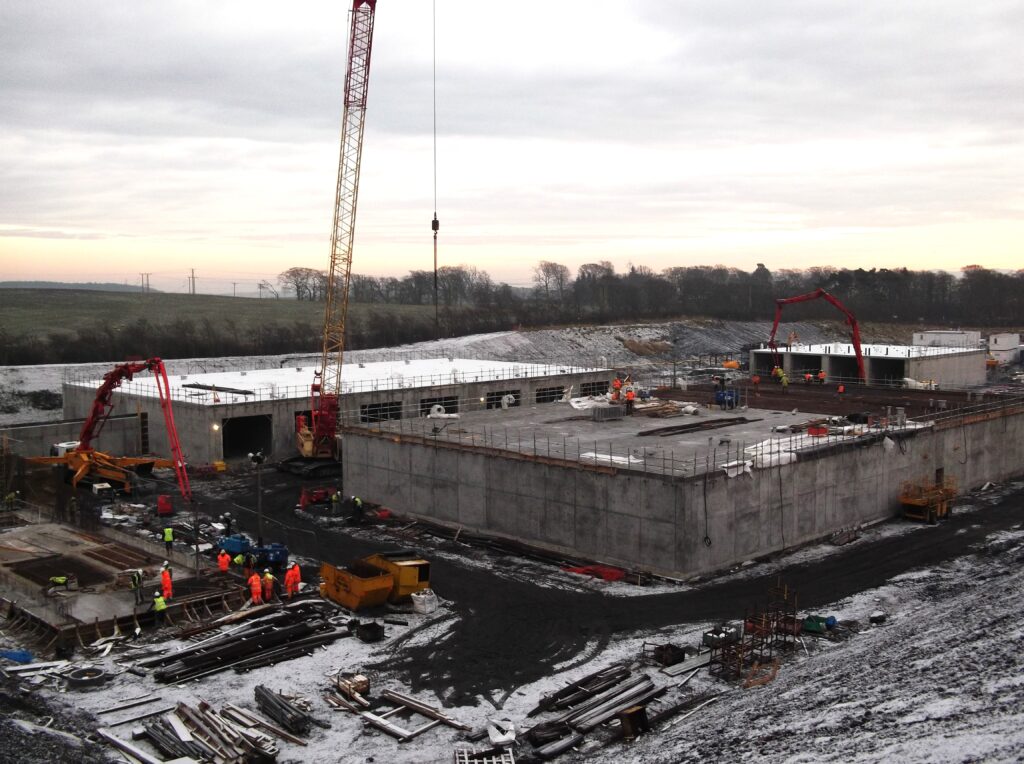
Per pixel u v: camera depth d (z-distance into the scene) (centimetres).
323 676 3262
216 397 7412
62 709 2958
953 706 2655
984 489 6316
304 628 3616
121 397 8069
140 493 6222
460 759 2645
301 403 7694
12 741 2641
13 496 5800
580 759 2683
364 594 3834
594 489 4550
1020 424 6762
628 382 7800
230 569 4434
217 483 6700
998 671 2858
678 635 3594
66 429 7512
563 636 3609
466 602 4012
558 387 9425
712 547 4334
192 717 2859
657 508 4284
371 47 7225
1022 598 3578
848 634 3597
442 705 3027
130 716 2927
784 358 10906
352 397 7825
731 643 3356
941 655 3083
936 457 5850
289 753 2725
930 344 14588
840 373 10644
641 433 5606
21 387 11025
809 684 3023
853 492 5147
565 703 3002
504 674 3266
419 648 3512
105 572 4350
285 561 4516
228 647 3394
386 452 5731
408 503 5612
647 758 2617
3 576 4262
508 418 6356
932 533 5097
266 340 16100
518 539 4950
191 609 3859
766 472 4581
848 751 2491
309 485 6625
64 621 3606
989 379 12744
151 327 16675
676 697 3066
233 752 2662
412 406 8275
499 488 5028
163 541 4884
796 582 4225
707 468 4375
